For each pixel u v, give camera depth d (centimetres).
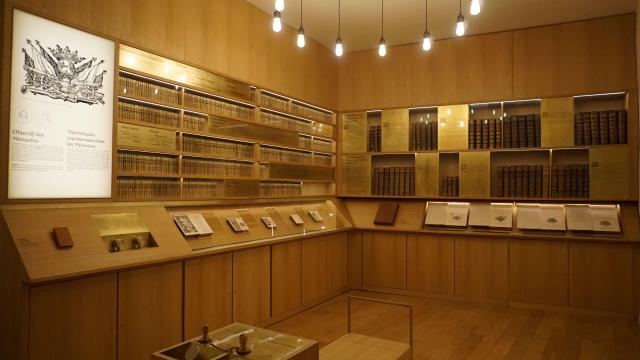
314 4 568
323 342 461
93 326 325
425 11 590
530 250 606
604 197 587
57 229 323
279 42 609
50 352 299
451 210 680
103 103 379
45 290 296
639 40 547
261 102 577
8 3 314
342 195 752
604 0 550
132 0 403
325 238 641
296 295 567
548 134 619
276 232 550
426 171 693
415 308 600
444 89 688
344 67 761
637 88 575
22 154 324
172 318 389
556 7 571
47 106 339
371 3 566
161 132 431
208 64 486
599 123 595
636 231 564
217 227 472
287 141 621
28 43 327
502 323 531
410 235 679
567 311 583
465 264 642
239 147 536
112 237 365
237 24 531
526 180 632
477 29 649
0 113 311
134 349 355
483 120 662
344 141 756
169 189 442
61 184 348
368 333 491
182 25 455
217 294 439
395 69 724
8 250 300
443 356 421
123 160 399
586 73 604
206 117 485
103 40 379
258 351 250
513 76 645
